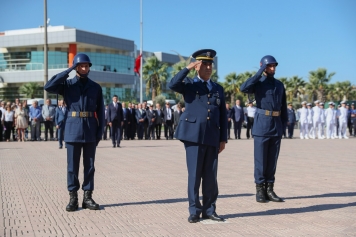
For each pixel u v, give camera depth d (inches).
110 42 2662.4
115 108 834.8
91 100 309.4
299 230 245.6
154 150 771.4
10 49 2613.2
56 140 1067.3
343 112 1144.2
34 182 415.5
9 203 322.3
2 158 629.9
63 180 427.2
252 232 242.2
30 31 2596.0
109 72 2669.8
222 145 280.7
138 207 309.0
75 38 2450.8
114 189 378.6
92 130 307.4
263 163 327.0
